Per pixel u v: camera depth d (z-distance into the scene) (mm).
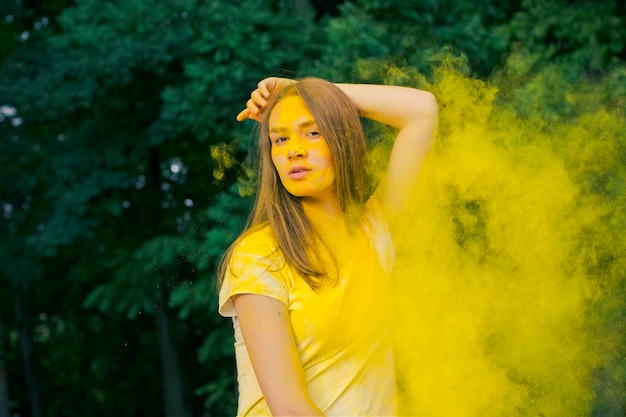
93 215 10195
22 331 14086
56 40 8727
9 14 11008
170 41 8086
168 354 10945
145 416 14547
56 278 13547
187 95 7156
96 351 14320
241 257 1699
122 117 9852
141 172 10680
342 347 1713
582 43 6930
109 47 8297
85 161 9797
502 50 6945
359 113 1909
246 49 6863
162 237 8641
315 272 1700
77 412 14570
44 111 9359
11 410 15094
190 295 7809
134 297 9703
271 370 1622
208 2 7289
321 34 7238
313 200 1801
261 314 1650
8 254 11305
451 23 7160
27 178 10656
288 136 1777
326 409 1689
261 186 1833
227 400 9102
